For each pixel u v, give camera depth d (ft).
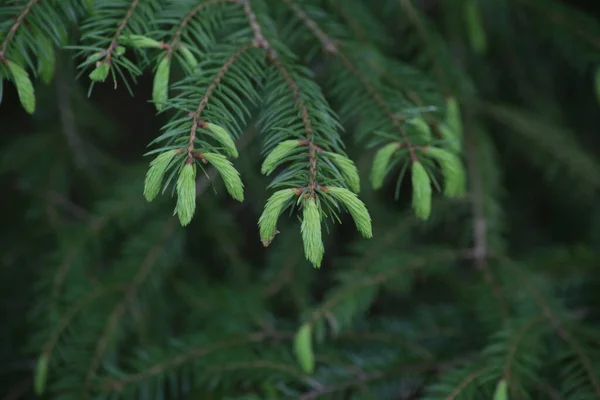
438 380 4.35
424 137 3.91
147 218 5.56
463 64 5.69
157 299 5.08
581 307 4.86
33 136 6.07
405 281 4.49
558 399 4.21
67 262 4.93
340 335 4.61
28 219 5.99
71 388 4.40
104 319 4.60
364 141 5.26
